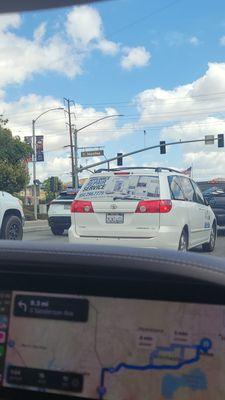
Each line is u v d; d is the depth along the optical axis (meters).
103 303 2.18
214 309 2.05
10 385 2.24
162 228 8.97
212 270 2.08
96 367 2.16
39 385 2.21
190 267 2.09
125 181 9.38
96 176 9.67
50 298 2.24
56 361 2.21
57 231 19.91
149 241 8.95
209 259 2.26
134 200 9.12
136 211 9.05
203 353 2.04
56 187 51.72
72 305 2.21
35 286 2.27
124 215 9.16
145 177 9.30
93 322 2.18
